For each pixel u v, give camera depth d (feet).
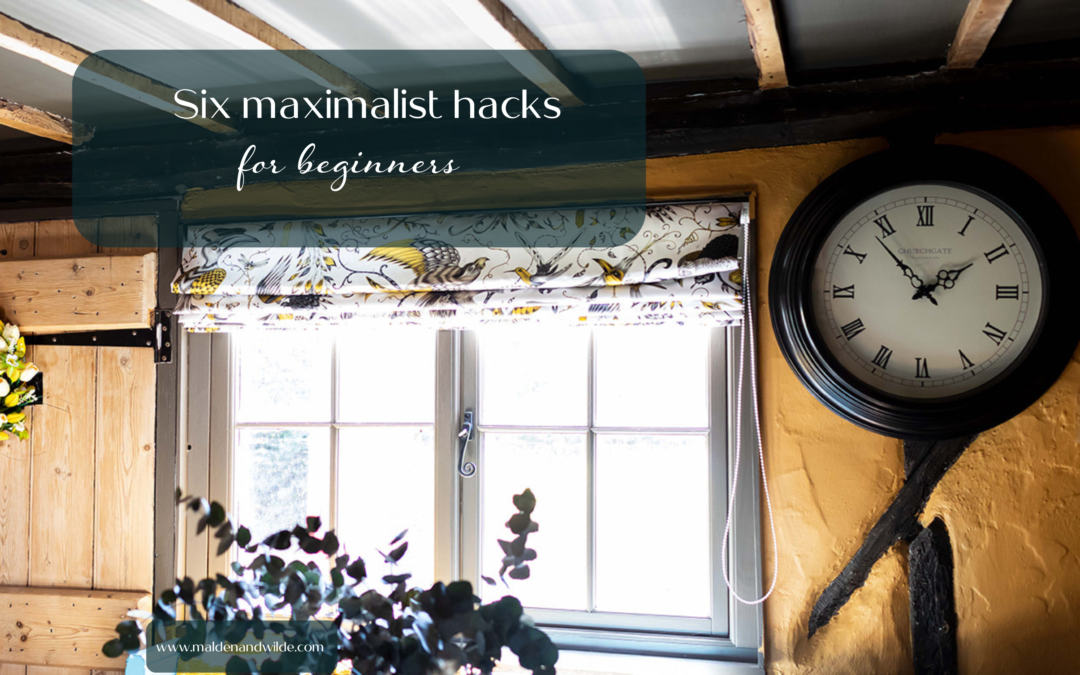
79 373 6.71
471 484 6.21
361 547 6.46
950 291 5.07
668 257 5.49
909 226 5.13
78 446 6.68
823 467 5.41
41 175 6.58
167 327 6.59
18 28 4.44
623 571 6.01
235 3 4.24
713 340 5.82
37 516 6.72
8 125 5.91
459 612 3.75
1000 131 5.19
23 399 6.48
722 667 5.52
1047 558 5.03
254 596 3.87
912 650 5.22
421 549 6.37
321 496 6.54
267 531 6.60
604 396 6.09
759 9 4.07
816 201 5.25
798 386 5.47
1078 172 5.10
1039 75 4.82
